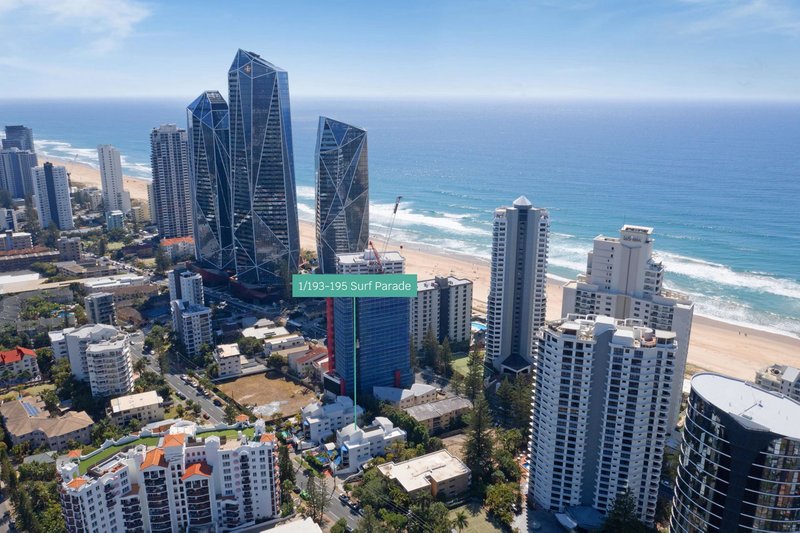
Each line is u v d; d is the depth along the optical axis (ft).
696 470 525.75
